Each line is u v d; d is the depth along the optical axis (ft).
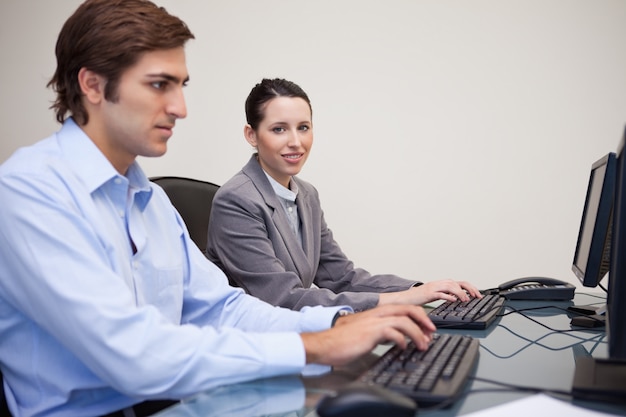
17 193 3.27
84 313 3.10
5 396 3.57
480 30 10.18
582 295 6.43
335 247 7.13
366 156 10.40
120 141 3.73
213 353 3.16
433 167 10.34
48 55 9.84
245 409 2.78
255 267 6.05
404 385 2.69
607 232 5.00
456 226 10.36
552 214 10.22
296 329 4.01
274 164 6.53
